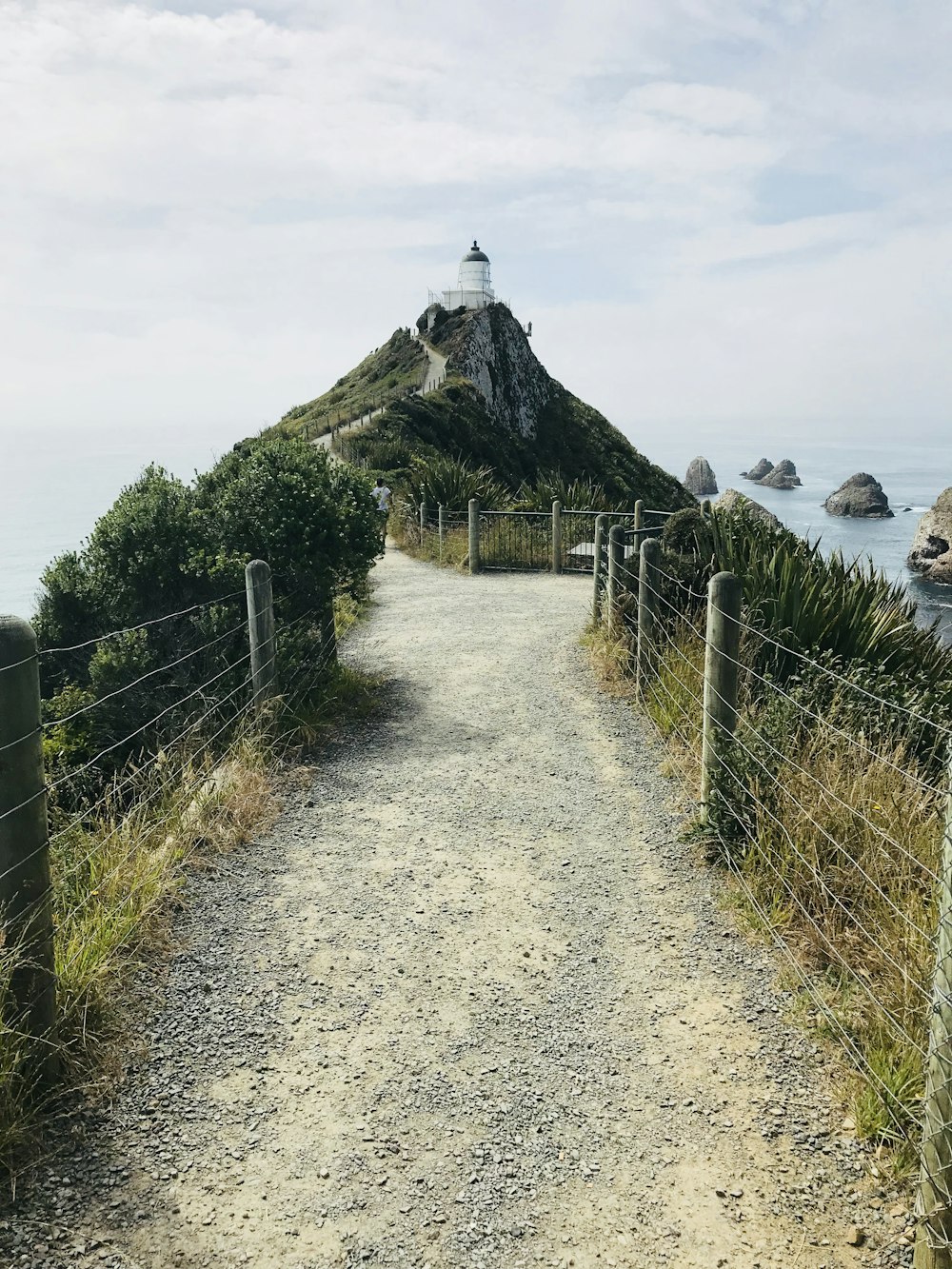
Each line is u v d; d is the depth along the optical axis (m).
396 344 70.56
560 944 4.16
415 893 4.64
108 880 4.13
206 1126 3.01
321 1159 2.88
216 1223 2.62
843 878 4.05
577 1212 2.68
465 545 17.67
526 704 7.95
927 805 4.23
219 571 7.88
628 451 67.06
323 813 5.65
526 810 5.69
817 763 4.62
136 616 8.21
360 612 12.30
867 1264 2.49
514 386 64.38
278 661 7.19
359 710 7.71
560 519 16.66
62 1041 3.18
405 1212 2.68
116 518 8.38
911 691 6.18
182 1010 3.62
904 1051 3.01
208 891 4.61
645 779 6.13
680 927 4.27
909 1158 2.77
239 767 5.86
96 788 6.72
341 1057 3.37
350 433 37.41
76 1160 2.83
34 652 2.93
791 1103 3.10
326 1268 2.49
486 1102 3.14
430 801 5.85
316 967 3.96
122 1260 2.49
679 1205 2.70
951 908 2.38
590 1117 3.07
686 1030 3.51
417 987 3.83
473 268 73.88
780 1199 2.71
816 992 3.62
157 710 7.31
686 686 6.75
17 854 2.92
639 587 7.73
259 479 8.36
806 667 6.36
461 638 10.69
